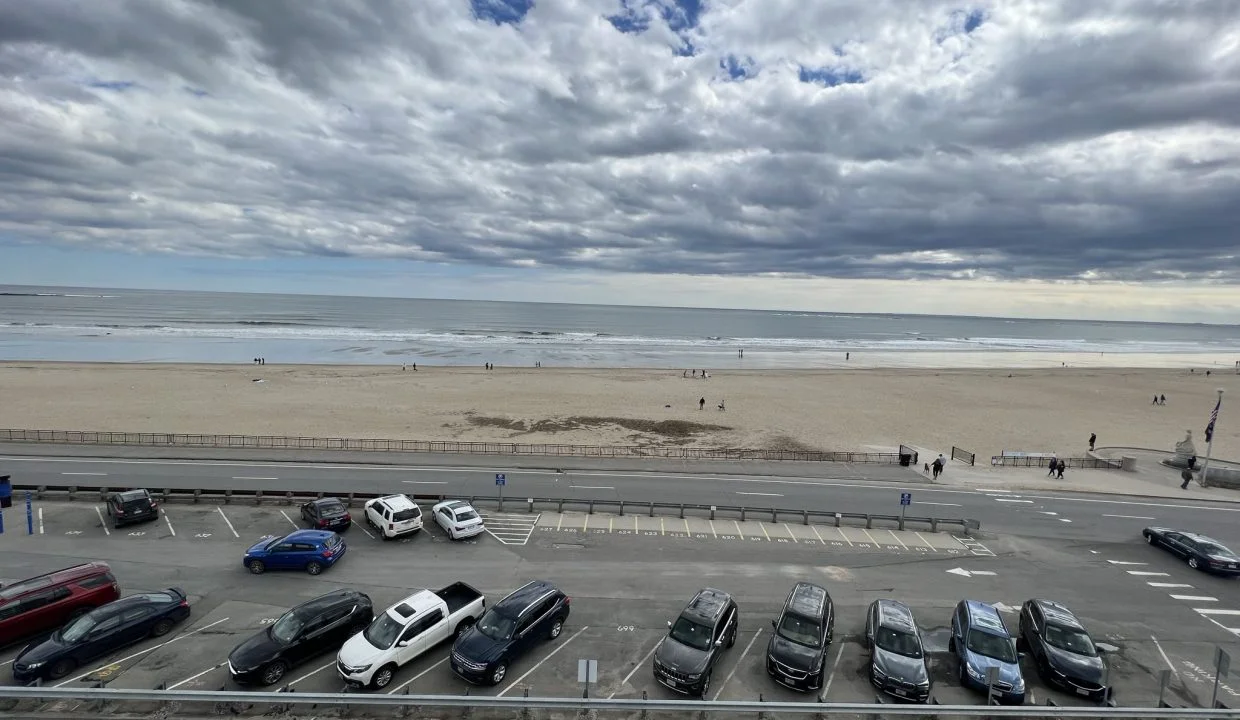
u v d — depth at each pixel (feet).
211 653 62.69
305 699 42.24
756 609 76.59
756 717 55.31
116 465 127.34
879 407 236.43
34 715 50.16
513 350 442.91
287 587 77.87
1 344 377.50
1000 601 81.56
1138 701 60.90
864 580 86.28
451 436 171.42
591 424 193.26
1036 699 60.49
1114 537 106.73
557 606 68.18
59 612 65.46
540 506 110.42
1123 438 197.06
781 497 123.44
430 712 53.01
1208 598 84.12
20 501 104.32
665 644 61.31
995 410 237.86
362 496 108.78
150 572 80.89
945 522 107.86
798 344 589.73
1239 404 266.77
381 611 72.69
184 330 501.56
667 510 111.24
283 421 181.27
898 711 42.75
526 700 42.34
